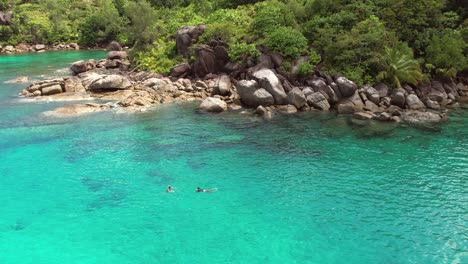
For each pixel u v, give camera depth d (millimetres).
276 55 40469
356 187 22109
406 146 27562
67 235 17984
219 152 26953
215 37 44875
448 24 43469
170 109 36438
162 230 18328
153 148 27562
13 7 95938
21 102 38750
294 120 33219
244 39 43844
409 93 37281
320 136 29641
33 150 27062
